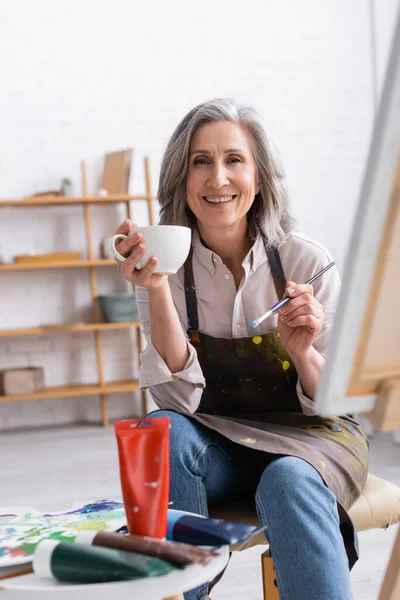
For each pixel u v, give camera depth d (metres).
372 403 0.88
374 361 0.85
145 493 1.00
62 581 0.94
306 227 5.20
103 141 5.10
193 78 5.15
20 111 5.01
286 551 1.24
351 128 5.24
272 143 1.71
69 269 5.09
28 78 5.01
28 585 0.93
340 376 0.84
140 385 1.64
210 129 1.67
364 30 5.23
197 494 1.44
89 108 5.08
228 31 5.16
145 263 1.38
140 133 5.13
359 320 0.82
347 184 5.23
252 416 1.66
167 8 5.11
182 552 0.93
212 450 1.50
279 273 1.69
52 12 5.02
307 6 5.19
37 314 5.06
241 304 1.69
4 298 5.02
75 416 5.10
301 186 5.20
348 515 1.35
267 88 5.19
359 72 5.24
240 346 1.65
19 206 4.96
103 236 5.12
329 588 1.20
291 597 1.23
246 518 1.47
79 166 5.08
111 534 0.99
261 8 5.18
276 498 1.28
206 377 1.68
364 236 0.79
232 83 5.17
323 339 1.65
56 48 5.03
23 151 5.02
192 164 1.70
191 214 1.76
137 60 5.11
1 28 4.98
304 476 1.30
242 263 1.69
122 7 5.08
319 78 5.21
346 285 0.81
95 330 4.97
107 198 4.80
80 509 1.25
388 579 1.02
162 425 1.02
